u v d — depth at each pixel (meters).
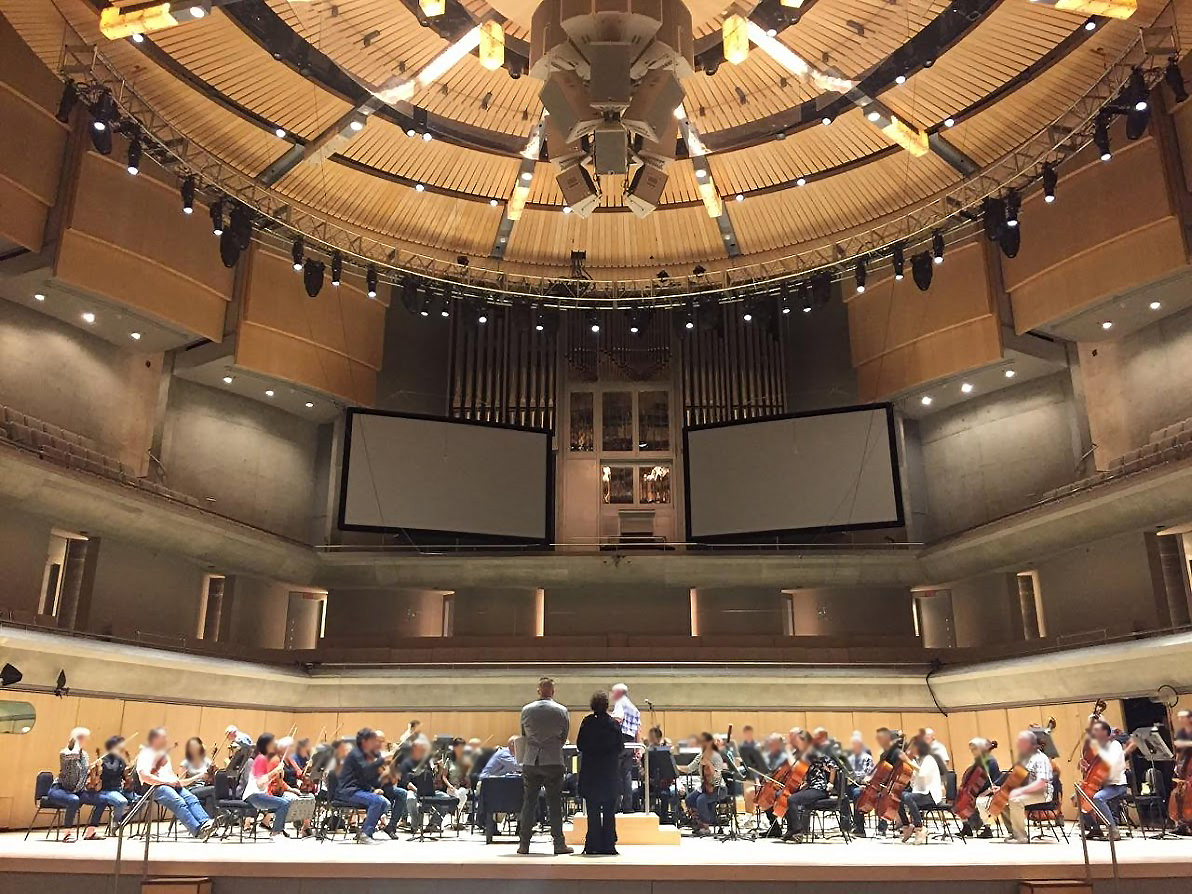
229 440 18.83
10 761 12.30
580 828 7.94
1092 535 16.06
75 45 13.55
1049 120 15.19
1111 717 14.29
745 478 19.31
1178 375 15.84
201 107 15.20
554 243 19.27
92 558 15.66
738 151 16.84
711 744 9.02
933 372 18.30
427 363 20.69
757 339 21.00
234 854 6.24
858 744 9.77
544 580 19.75
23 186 14.37
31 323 15.84
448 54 11.43
